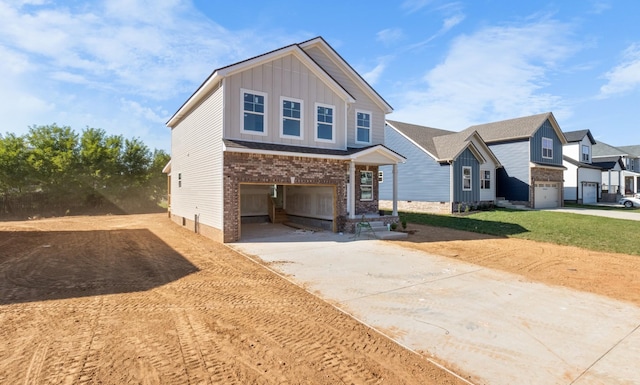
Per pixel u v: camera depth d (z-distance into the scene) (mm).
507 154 27156
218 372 3691
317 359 4055
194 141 15789
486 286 7180
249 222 19031
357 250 11078
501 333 4863
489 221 18109
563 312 5691
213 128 13289
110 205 28062
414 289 6957
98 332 4641
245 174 12617
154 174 30781
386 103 17641
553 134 28688
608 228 15445
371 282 7457
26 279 7324
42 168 24344
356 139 16938
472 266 8969
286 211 19656
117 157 28594
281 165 13352
